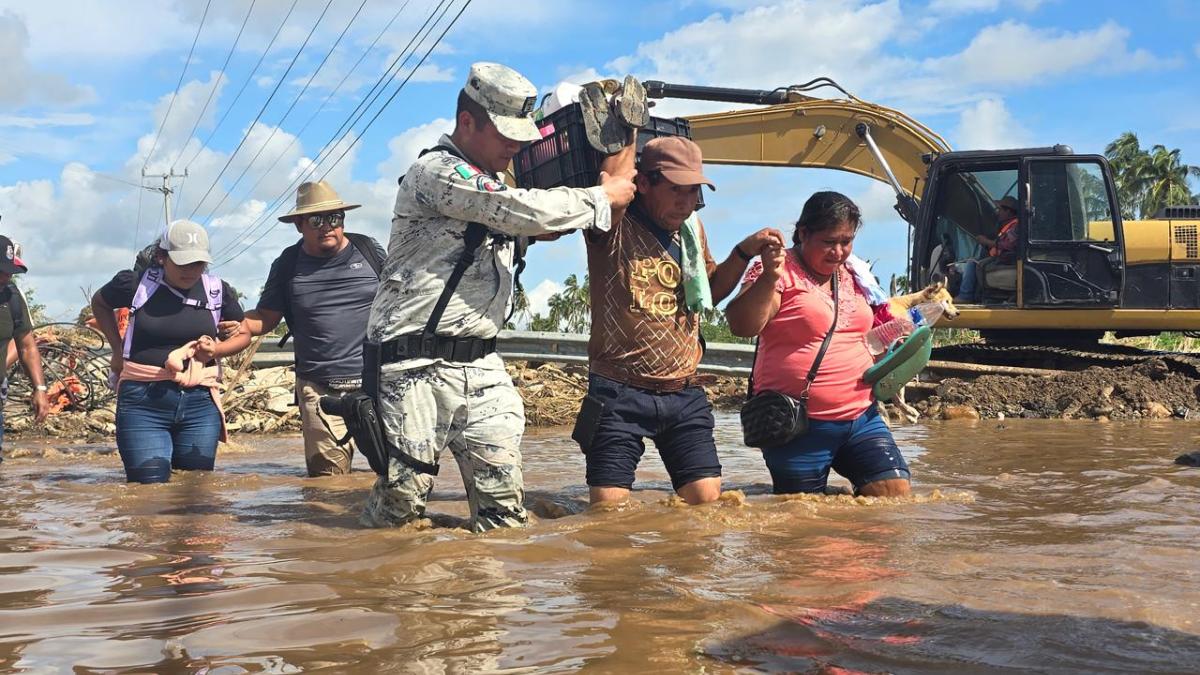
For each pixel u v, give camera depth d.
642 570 3.08
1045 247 12.16
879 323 5.17
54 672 2.14
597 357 4.52
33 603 2.74
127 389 5.94
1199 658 2.21
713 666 2.15
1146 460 6.11
